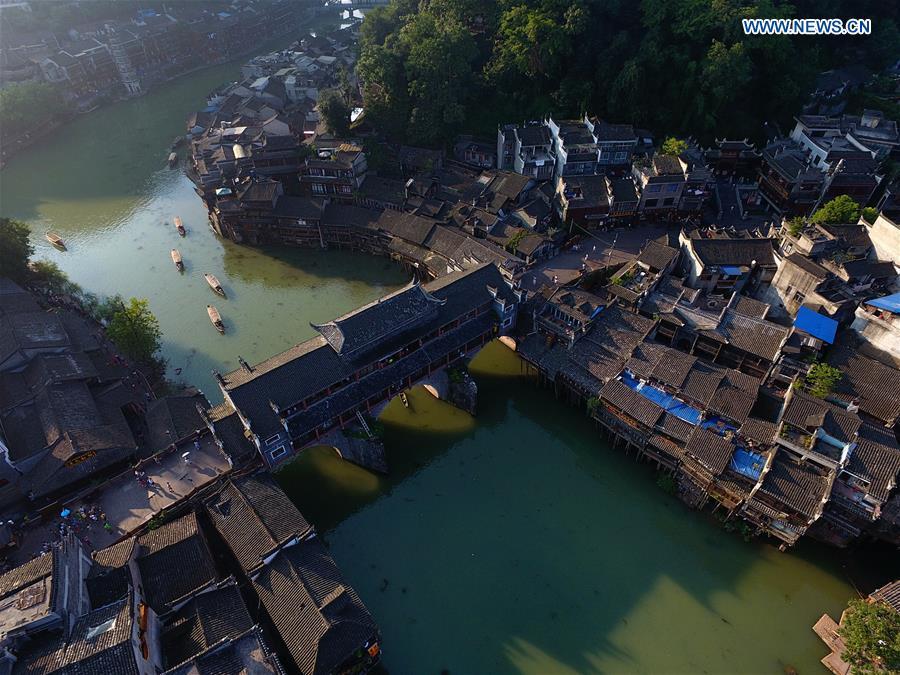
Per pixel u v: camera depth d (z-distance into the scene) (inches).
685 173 3326.8
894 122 3722.9
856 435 1931.6
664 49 3860.7
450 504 2250.2
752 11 3604.8
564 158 3597.4
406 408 2635.3
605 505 2240.4
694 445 2105.1
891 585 1716.3
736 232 3078.2
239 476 2050.9
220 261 3592.5
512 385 2746.1
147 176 4616.1
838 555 2005.4
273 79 5457.7
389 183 3806.6
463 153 4170.8
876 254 2687.0
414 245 3383.4
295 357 2145.7
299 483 2331.4
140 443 2364.7
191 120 5113.2
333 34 6781.5
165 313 3164.4
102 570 1672.0
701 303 2691.9
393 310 2306.8
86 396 2348.7
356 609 1680.6
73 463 2076.8
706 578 1989.4
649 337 2618.1
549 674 1744.6
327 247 3695.9
